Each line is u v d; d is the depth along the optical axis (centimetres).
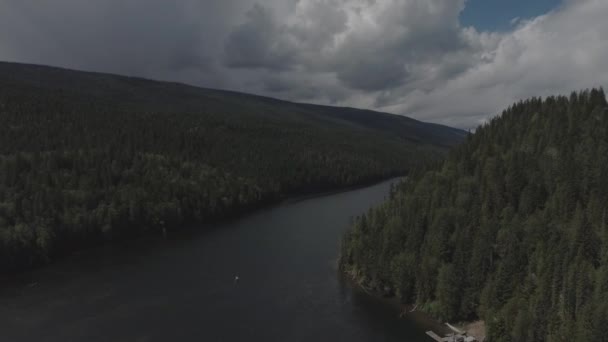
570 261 7475
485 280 8500
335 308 9375
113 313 9075
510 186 10456
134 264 12200
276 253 13162
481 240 8825
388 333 8312
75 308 9312
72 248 13362
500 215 9862
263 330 8406
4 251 11325
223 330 8400
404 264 9619
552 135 11988
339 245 13625
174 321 8738
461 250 8988
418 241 10125
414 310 9225
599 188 8969
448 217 10062
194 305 9488
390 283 9981
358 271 10975
